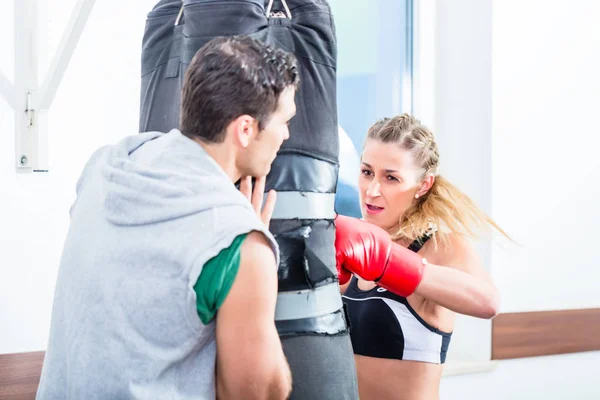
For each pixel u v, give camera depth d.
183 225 1.08
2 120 2.16
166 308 1.08
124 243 1.12
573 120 3.22
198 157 1.15
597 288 3.33
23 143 1.95
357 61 3.06
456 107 3.13
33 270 2.23
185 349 1.09
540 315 3.18
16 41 1.94
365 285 1.86
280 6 1.37
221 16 1.33
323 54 1.38
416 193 1.87
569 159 3.22
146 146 1.23
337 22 3.02
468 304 1.64
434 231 1.84
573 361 3.30
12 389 2.19
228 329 1.06
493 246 3.06
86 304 1.14
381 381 1.79
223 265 1.05
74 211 1.26
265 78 1.15
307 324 1.33
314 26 1.37
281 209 1.33
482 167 3.05
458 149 3.12
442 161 3.17
